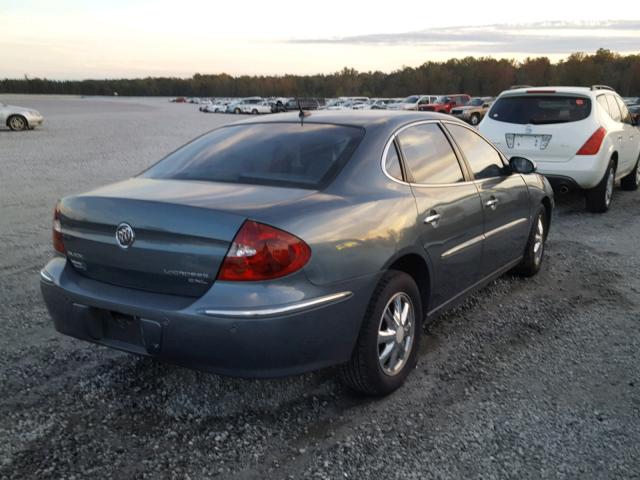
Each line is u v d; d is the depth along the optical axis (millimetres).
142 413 3158
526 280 5512
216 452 2824
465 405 3256
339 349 2980
